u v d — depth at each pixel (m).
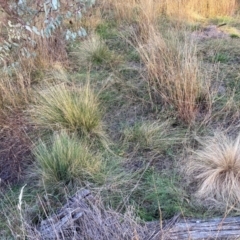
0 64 4.33
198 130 3.55
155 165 3.25
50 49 4.70
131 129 3.61
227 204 2.70
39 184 3.07
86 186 3.00
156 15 5.50
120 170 3.19
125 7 5.71
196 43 4.71
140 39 4.95
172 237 2.55
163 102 3.87
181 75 3.76
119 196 2.95
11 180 3.21
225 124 3.62
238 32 5.27
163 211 2.82
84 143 3.41
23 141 3.50
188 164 3.16
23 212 2.80
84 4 4.17
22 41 4.36
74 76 4.43
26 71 4.39
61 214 2.69
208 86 3.82
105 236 2.50
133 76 4.40
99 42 4.91
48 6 3.75
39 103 3.88
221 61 4.53
